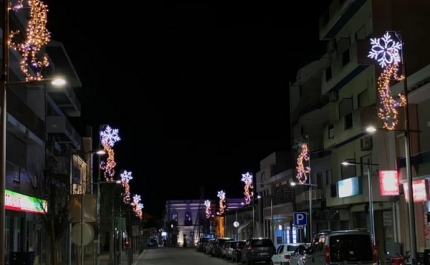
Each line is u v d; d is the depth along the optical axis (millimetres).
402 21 31125
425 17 31156
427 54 30594
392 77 29938
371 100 32469
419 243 26484
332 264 17547
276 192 60406
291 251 29875
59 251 42281
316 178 45969
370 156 33031
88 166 55469
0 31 27938
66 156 41344
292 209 50062
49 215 21906
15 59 32406
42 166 34062
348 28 36312
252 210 71250
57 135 44938
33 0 19969
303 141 48125
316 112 45250
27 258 25703
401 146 28078
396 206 28766
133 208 72750
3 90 14508
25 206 32406
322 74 43906
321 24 39781
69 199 21250
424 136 27141
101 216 40156
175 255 60094
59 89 44969
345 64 34750
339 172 38750
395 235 28703
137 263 43719
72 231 18594
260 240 36750
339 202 35875
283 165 63875
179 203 117875
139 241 73625
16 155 34562
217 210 108812
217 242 55125
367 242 17781
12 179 31062
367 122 31438
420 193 25531
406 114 21250
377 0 31609
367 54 31750
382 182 27406
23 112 33156
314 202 42375
